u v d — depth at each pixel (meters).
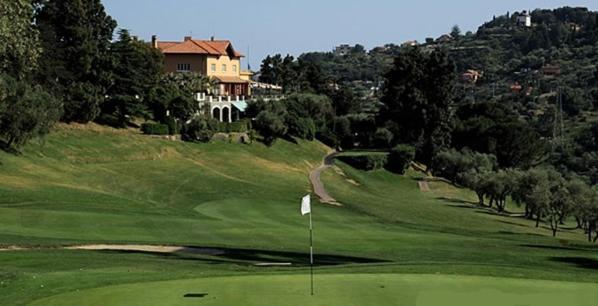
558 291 31.02
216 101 176.25
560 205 112.50
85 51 131.12
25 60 63.22
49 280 33.06
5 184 86.88
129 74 139.50
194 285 30.83
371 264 40.62
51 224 63.50
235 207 95.25
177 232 65.06
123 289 30.09
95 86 134.50
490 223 111.25
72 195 85.69
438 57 194.62
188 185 110.50
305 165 158.88
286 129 170.75
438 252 59.81
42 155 110.12
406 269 36.38
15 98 102.50
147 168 119.19
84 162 114.25
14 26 57.19
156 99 145.12
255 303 27.20
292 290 29.72
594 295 30.38
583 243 82.69
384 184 161.62
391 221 93.44
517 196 129.50
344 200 113.81
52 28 128.12
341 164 168.75
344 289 30.00
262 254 53.41
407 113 192.88
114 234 60.84
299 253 55.34
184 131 146.62
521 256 58.97
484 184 136.62
